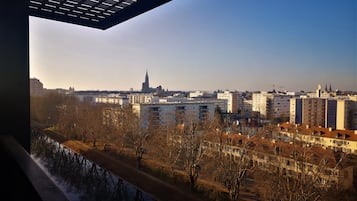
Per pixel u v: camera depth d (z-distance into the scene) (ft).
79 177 13.02
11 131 9.66
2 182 5.17
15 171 4.06
